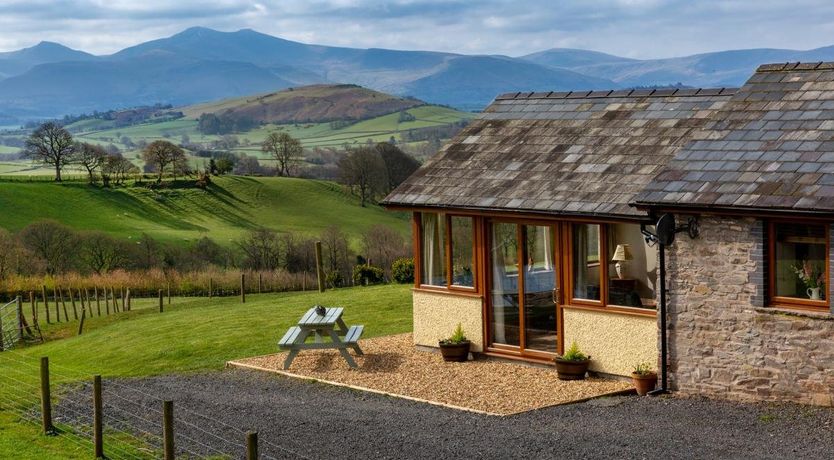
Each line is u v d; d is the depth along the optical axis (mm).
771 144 15453
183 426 15266
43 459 14102
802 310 14352
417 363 19172
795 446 12125
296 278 51844
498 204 18141
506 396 16234
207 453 13562
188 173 112375
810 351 14211
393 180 106125
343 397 16812
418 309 20375
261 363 20219
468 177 19656
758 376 14812
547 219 17797
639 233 16750
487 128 21203
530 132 20234
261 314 28250
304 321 19125
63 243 67062
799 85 16484
